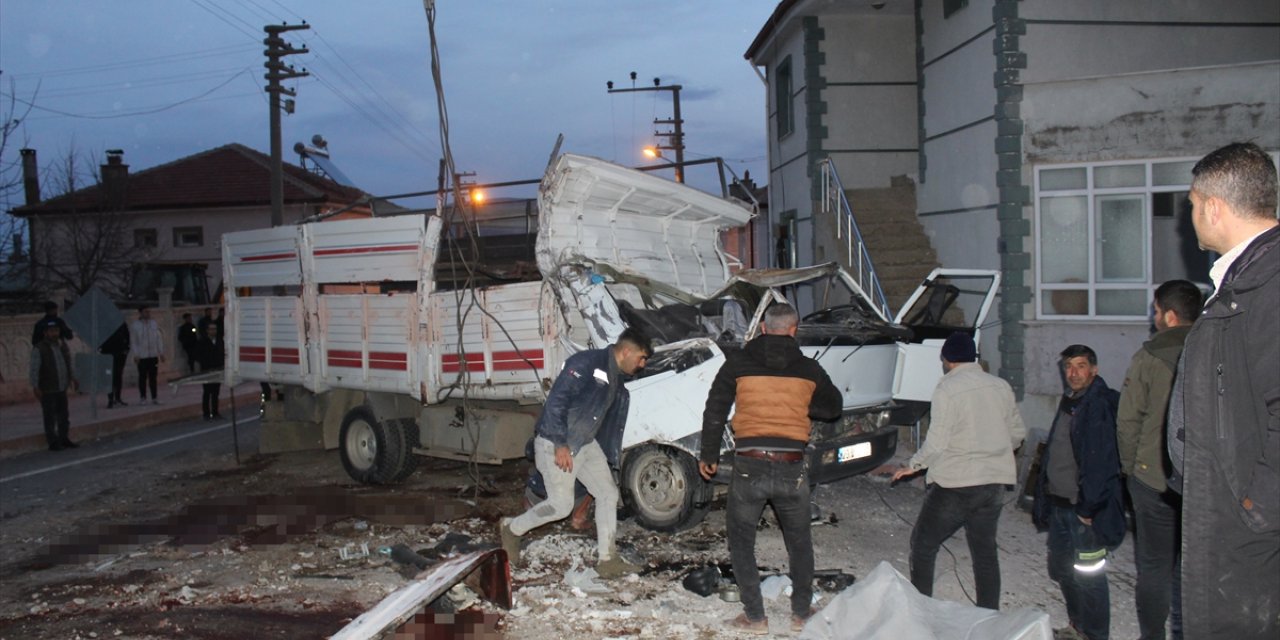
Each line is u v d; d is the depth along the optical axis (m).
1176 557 4.39
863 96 15.80
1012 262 10.85
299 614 5.65
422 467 10.27
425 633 4.91
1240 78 9.86
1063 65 11.40
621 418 6.45
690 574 6.02
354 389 9.62
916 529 5.09
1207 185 2.76
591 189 8.38
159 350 18.05
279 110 25.31
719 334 7.49
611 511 6.28
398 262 8.98
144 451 12.63
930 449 4.92
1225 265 2.73
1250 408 2.48
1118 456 4.62
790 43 17.11
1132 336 10.27
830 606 4.60
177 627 5.45
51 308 13.48
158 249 37.00
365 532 7.56
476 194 11.67
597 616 5.45
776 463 5.01
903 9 15.42
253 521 8.05
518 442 8.45
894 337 7.54
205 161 39.56
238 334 10.98
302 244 9.91
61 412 13.17
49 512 8.78
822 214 15.08
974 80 12.37
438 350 8.66
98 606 5.89
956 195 13.05
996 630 4.11
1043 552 6.77
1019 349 10.83
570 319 7.78
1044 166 10.80
